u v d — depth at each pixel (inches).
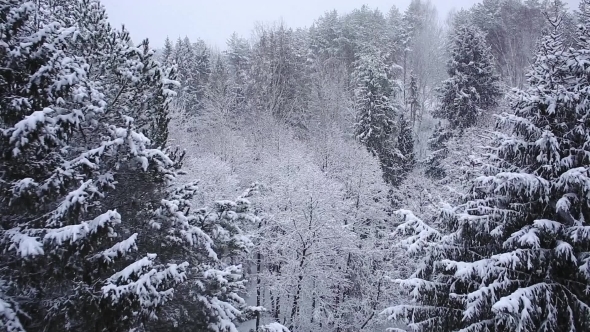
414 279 397.4
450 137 1230.3
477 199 407.2
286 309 835.4
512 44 1835.6
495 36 1891.0
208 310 319.9
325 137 1277.1
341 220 859.4
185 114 1521.9
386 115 1341.0
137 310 246.4
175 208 314.8
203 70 1934.1
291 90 1715.1
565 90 345.7
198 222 367.2
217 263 372.5
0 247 233.6
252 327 843.4
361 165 1032.2
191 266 340.8
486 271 338.3
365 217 952.3
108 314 238.4
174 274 259.4
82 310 239.8
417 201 996.6
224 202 376.2
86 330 255.3
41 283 255.0
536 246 312.3
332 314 767.1
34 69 256.2
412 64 2094.0
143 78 349.1
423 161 1332.4
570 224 337.4
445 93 1305.4
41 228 239.5
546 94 359.3
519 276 353.7
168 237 319.9
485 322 358.3
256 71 1776.6
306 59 1995.6
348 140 1316.4
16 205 240.5
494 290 330.0
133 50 351.6
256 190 415.8
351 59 1994.3
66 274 255.3
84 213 267.0
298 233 778.2
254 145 1322.6
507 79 1690.5
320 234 791.7
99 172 297.9
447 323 392.8
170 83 375.2
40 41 249.0
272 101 1534.2
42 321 251.9
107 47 350.6
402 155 1270.9
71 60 263.7
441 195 941.8
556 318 319.6
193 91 1745.8
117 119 337.1
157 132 371.6
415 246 401.4
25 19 250.8
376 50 1765.5
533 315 312.7
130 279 247.8
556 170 337.7
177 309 314.3
